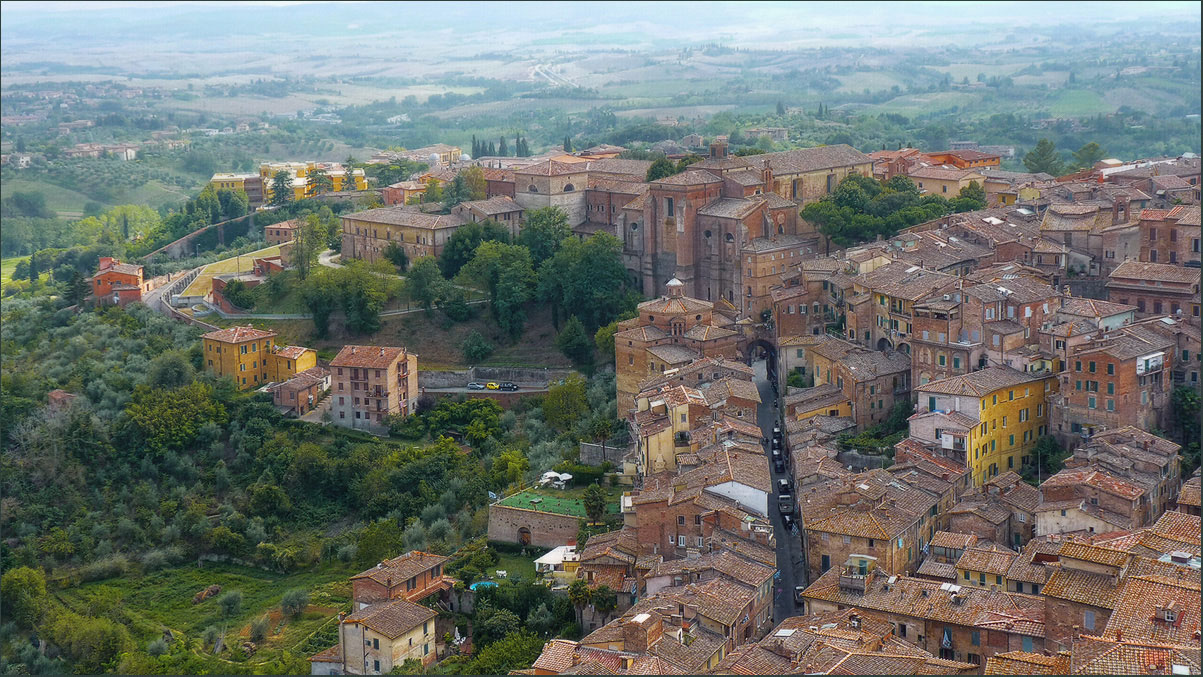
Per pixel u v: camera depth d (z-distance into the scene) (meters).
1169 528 180.88
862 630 170.12
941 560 198.88
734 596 184.00
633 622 168.88
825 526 198.50
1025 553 187.12
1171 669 136.38
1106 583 160.38
